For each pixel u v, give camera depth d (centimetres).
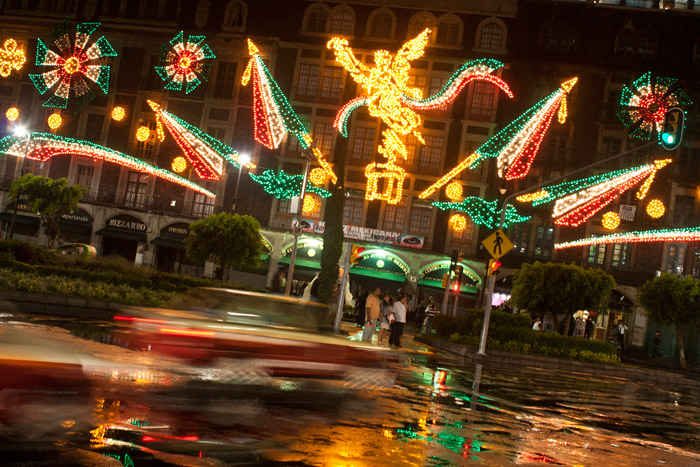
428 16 4794
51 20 5091
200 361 803
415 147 4762
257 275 4781
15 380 572
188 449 568
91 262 2600
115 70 5072
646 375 2680
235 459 556
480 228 4666
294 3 4928
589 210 4581
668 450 908
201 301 945
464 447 728
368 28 4838
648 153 4597
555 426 985
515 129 4638
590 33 4703
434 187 4619
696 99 4575
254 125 4862
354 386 876
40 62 5097
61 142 4994
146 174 4994
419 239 4650
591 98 4666
